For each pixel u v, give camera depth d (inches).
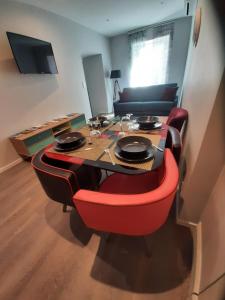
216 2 35.2
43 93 125.7
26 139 99.7
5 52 96.4
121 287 38.6
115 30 193.2
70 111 158.4
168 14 164.6
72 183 37.9
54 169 39.1
